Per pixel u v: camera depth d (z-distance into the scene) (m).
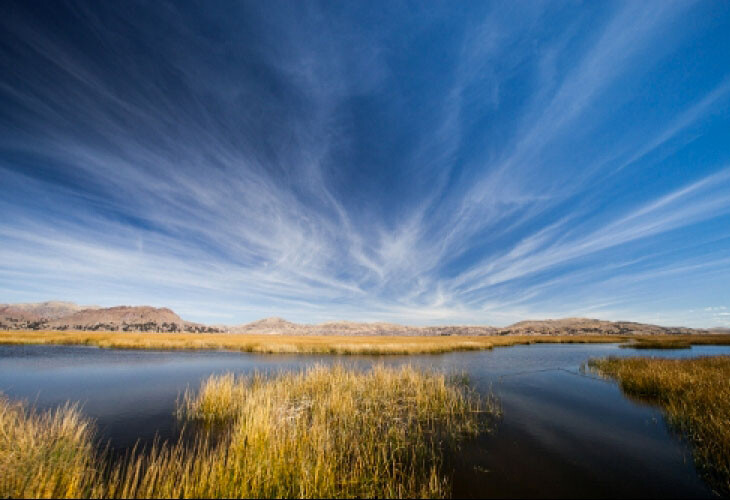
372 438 10.20
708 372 17.77
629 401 15.70
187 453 8.84
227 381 14.59
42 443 7.87
